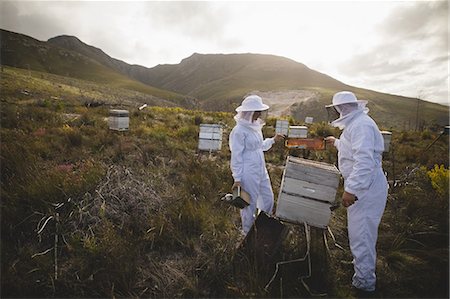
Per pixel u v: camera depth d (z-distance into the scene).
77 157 5.92
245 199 3.16
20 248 3.10
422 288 2.91
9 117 8.73
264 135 11.73
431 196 4.72
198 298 2.72
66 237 3.33
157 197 4.25
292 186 3.00
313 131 13.28
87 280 2.73
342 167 3.01
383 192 2.80
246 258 2.98
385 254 3.51
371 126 2.74
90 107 17.75
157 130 9.84
